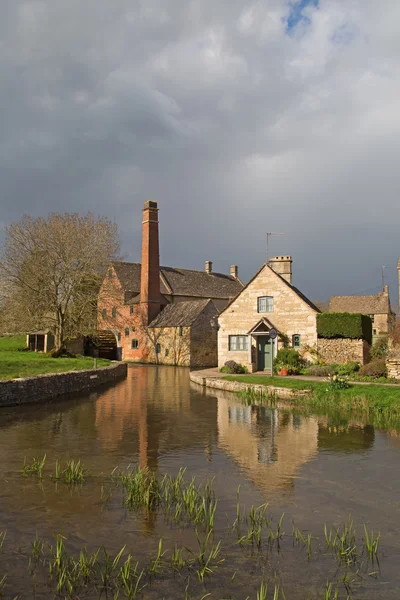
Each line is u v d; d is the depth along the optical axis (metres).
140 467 11.16
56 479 10.14
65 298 42.69
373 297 70.56
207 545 7.28
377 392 20.47
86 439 13.97
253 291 33.69
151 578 6.37
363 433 14.97
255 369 33.28
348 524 8.11
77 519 8.09
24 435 14.38
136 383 31.33
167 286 64.69
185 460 11.84
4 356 37.72
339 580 6.39
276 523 8.09
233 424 16.39
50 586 6.13
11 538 7.36
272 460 11.91
